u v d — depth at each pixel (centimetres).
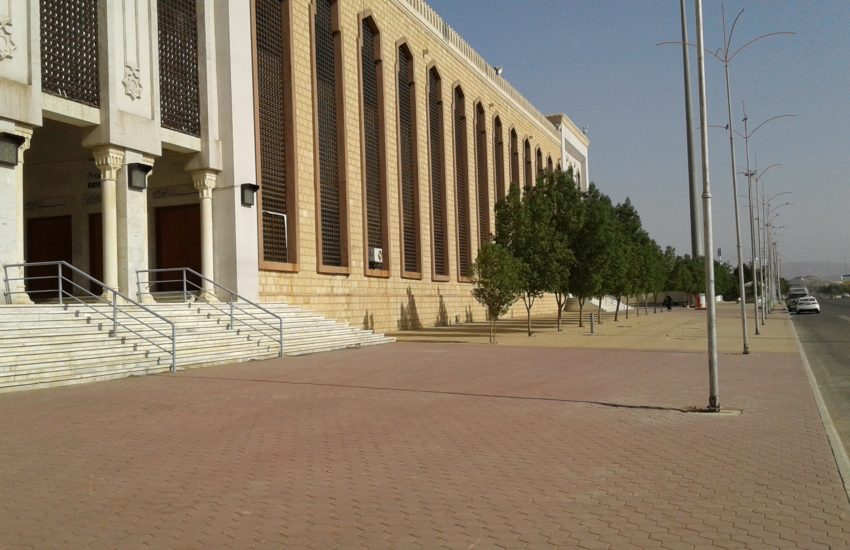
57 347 1379
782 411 1046
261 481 638
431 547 467
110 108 1928
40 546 471
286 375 1530
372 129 3369
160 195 2433
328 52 3006
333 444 802
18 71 1678
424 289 3828
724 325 3994
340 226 3012
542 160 6344
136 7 2058
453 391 1274
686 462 711
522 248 3152
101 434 859
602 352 2242
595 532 495
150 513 544
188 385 1345
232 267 2309
